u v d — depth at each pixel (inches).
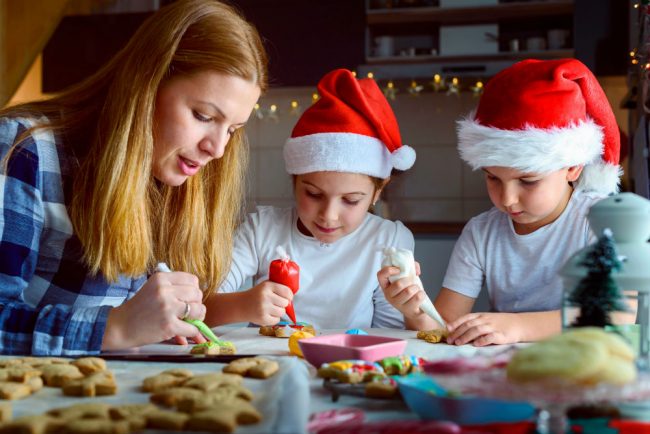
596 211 28.8
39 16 130.1
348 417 24.5
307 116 64.1
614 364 21.1
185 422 23.4
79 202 48.0
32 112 50.8
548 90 54.6
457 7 144.1
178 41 47.2
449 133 155.0
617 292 27.2
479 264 64.6
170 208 56.3
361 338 37.9
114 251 47.9
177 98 47.2
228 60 46.4
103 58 151.6
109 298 50.8
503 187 56.1
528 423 22.8
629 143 111.9
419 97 156.2
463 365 24.0
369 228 70.1
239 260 68.9
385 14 146.8
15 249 43.9
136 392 29.5
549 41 143.5
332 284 68.1
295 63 150.2
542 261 61.3
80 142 50.4
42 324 40.8
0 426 23.0
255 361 33.4
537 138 53.3
